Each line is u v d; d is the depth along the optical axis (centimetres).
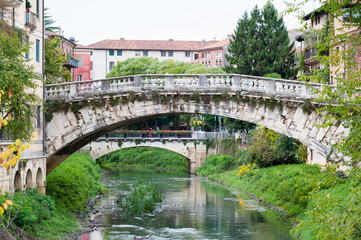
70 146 3950
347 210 1574
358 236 1512
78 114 3722
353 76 1570
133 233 3372
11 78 2323
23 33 3012
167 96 3700
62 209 3566
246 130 6725
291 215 3869
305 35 5062
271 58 6712
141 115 3719
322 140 3575
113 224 3653
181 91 3669
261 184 5125
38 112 3406
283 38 6775
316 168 4388
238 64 6781
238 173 6025
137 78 3691
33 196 3092
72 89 3684
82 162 5722
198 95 3662
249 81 3666
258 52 6719
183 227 3581
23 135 2603
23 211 2548
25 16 3222
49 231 2942
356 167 1620
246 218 3888
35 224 2814
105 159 10025
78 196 3962
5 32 2644
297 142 5384
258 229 3491
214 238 3238
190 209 4328
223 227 3575
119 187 5866
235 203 4647
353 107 1602
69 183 3881
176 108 3709
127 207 4169
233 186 5916
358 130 1592
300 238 3183
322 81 1612
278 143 5516
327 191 3447
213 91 3659
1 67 2353
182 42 12838
